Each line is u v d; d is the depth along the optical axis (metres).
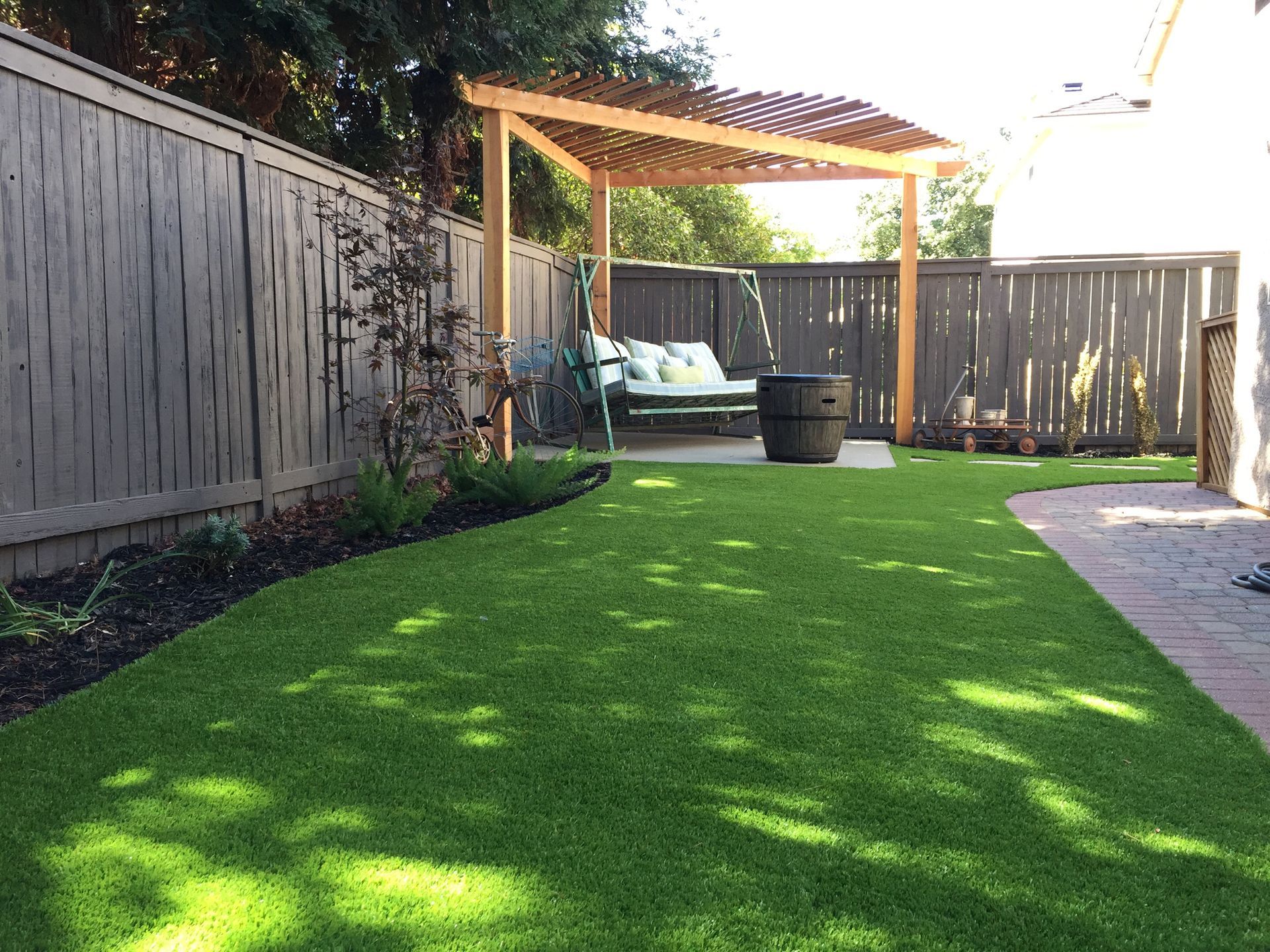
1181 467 8.00
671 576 3.76
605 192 9.89
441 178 9.14
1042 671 2.73
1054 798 1.93
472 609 3.27
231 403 4.48
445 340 5.72
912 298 9.65
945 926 1.50
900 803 1.90
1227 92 7.66
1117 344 9.66
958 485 6.59
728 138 7.80
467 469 5.64
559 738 2.20
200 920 1.48
